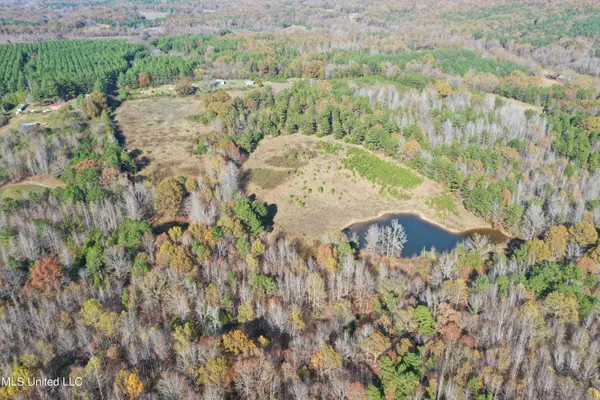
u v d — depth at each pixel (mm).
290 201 155625
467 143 177625
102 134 189000
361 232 141750
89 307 95375
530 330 92188
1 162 165625
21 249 116625
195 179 152125
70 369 86375
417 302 102938
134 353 87125
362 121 191000
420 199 158000
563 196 141875
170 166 173125
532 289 103438
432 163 163375
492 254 127500
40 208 131000
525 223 136000
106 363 86688
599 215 131875
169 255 109250
